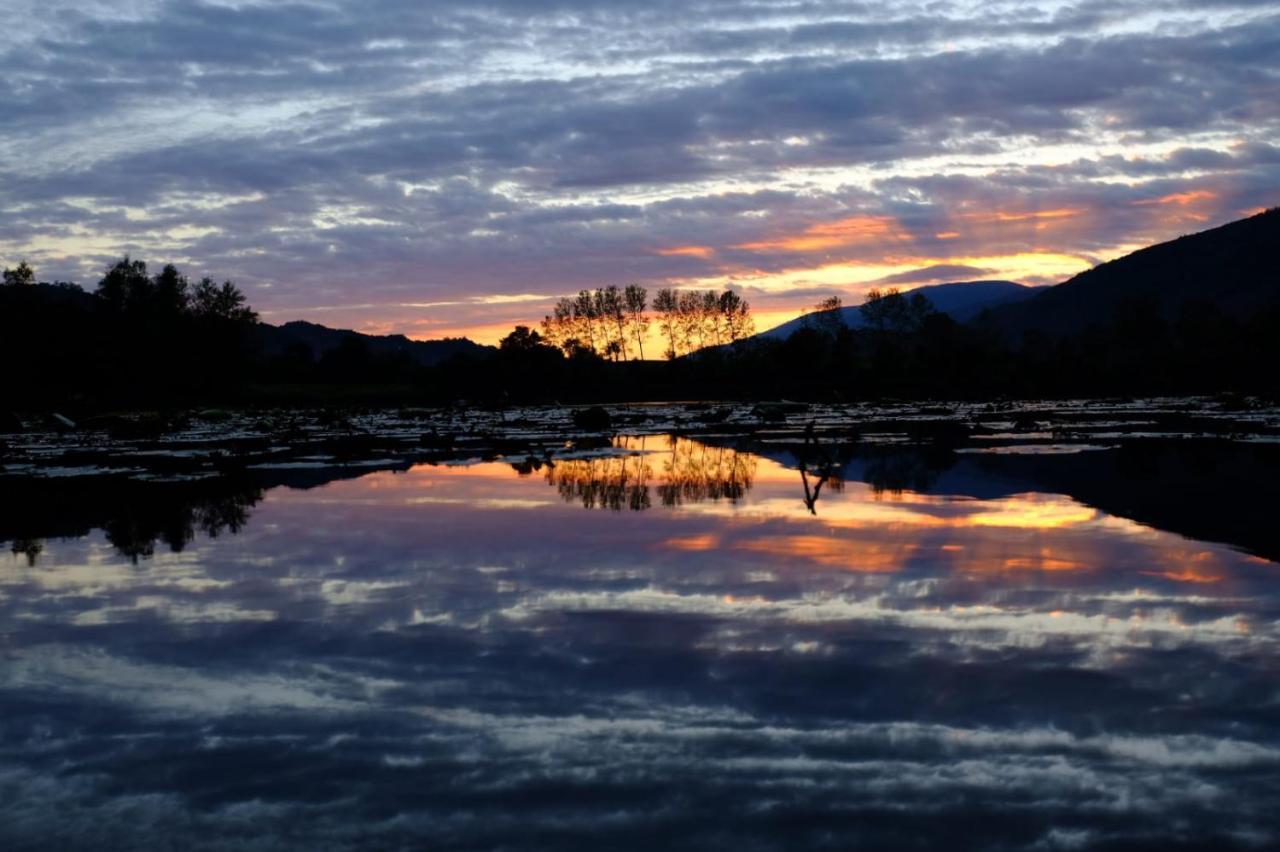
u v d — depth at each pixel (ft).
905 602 38.09
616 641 33.40
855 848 19.61
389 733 25.66
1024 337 548.72
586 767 23.34
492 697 28.17
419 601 39.68
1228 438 122.31
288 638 34.71
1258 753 23.43
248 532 58.49
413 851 19.77
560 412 264.72
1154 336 499.10
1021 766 22.95
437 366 430.61
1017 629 34.09
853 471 88.63
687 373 433.07
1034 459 97.45
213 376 380.17
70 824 21.15
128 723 26.73
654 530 56.18
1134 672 29.22
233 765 23.89
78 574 46.80
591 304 556.92
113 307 430.61
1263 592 38.91
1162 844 19.52
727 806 21.30
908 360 435.53
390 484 84.12
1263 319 409.69
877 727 25.38
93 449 141.18
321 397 373.40
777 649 32.14
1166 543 49.60
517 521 60.75
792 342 431.84
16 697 29.01
